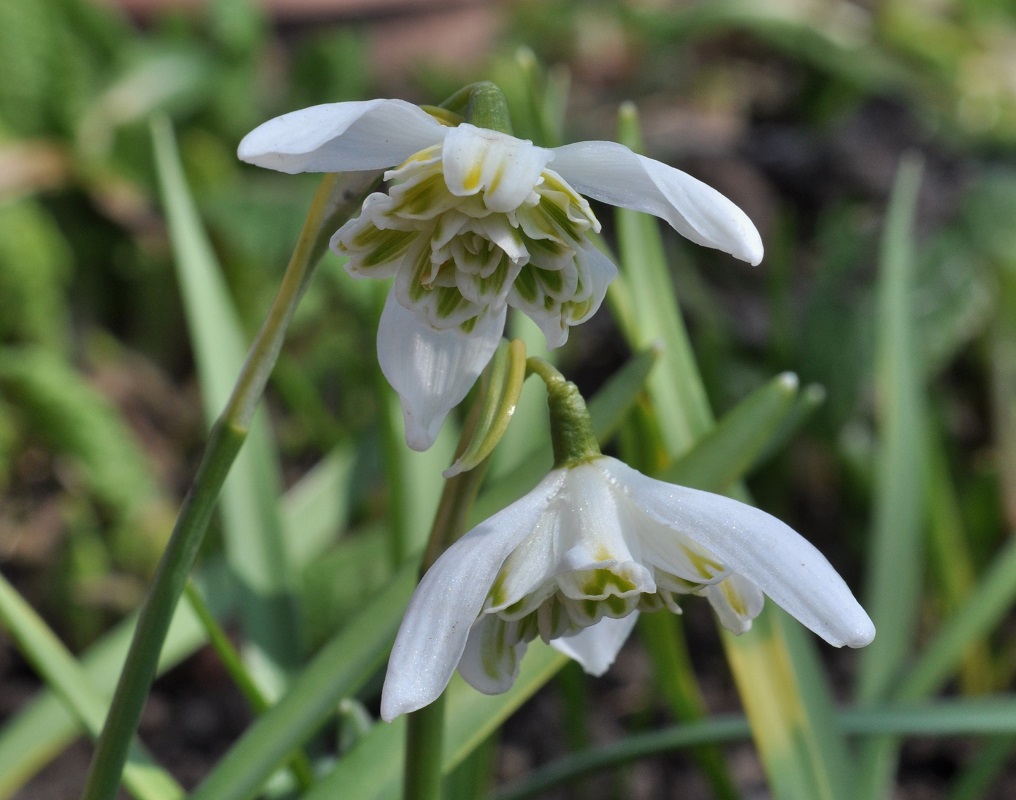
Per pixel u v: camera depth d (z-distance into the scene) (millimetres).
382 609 287
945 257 540
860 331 515
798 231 623
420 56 721
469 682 244
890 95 699
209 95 589
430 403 249
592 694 450
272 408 561
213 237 545
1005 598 346
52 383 455
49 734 322
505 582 237
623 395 295
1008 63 704
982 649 436
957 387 562
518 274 243
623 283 316
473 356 249
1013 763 414
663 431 311
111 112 561
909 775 417
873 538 359
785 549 234
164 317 584
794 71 788
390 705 230
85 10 562
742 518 236
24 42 536
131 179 569
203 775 410
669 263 573
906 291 381
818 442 518
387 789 278
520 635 243
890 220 392
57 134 551
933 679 334
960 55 705
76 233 570
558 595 242
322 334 551
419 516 342
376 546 443
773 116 751
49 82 544
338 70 608
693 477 292
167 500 514
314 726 278
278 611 327
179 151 574
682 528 237
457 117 239
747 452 292
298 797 308
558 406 242
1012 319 529
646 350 296
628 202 239
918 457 363
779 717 298
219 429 245
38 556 480
